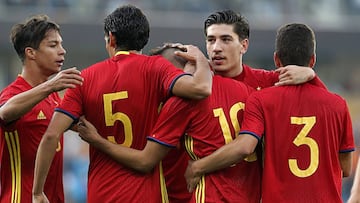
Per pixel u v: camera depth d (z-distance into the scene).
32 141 20.94
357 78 82.38
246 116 19.16
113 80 19.12
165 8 77.62
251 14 79.38
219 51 20.52
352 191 22.45
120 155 18.92
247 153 18.72
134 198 19.11
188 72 19.33
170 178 20.56
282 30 20.05
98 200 19.28
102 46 76.56
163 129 19.02
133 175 19.19
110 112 19.06
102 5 77.06
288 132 19.16
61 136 20.11
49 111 21.30
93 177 19.45
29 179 21.02
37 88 19.30
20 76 21.59
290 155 19.12
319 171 19.19
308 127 19.19
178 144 19.48
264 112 19.16
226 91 19.52
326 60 82.69
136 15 19.55
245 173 19.33
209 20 20.75
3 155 21.02
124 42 19.53
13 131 20.72
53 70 21.50
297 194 19.06
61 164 21.38
